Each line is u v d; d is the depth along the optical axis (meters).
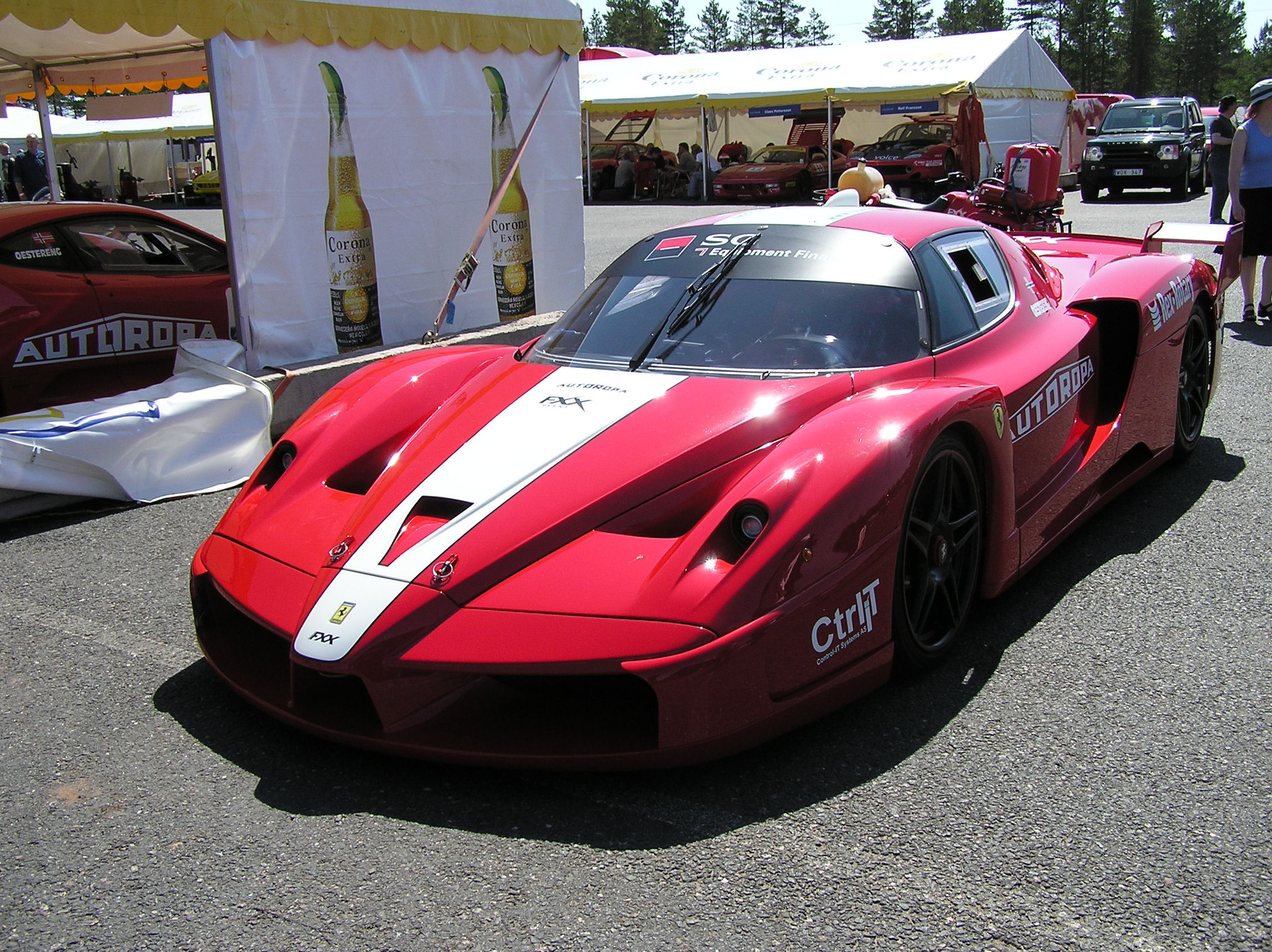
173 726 2.69
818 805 2.27
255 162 5.62
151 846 2.19
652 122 26.17
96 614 3.45
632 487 2.54
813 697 2.41
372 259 6.36
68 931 1.95
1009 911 1.94
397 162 6.40
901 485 2.55
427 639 2.30
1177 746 2.47
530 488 2.58
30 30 6.33
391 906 1.99
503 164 7.07
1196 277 4.34
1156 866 2.05
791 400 2.79
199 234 6.16
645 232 15.34
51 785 2.43
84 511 4.56
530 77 7.18
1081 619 3.13
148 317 5.77
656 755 2.24
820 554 2.39
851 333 3.07
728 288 3.29
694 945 1.87
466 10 6.61
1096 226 13.54
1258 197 7.04
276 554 2.73
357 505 2.80
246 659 2.77
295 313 5.96
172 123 23.77
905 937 1.88
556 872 2.07
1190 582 3.36
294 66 5.75
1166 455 4.23
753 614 2.28
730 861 2.09
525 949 1.87
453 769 2.44
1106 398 3.96
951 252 3.52
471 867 2.10
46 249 5.43
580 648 2.20
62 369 5.46
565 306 7.84
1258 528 3.79
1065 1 86.38
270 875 2.09
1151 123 19.03
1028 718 2.61
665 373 3.03
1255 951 1.83
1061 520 3.45
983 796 2.29
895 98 18.77
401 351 6.30
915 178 17.78
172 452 4.80
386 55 6.22
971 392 2.85
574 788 2.36
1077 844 2.12
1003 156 19.34
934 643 2.85
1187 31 102.81
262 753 2.54
